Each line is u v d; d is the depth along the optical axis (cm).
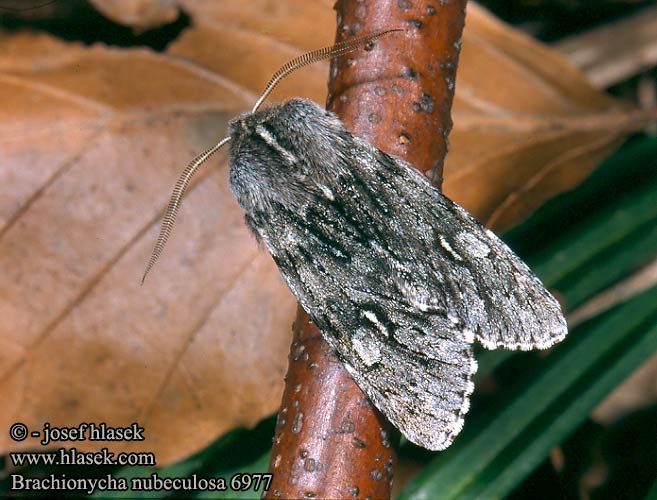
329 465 12
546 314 12
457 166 14
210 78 14
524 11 17
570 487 15
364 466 12
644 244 14
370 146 12
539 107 15
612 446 15
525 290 12
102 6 15
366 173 12
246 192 13
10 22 15
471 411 15
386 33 12
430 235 12
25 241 14
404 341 12
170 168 14
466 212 13
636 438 15
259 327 14
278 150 13
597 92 15
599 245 14
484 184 14
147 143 14
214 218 14
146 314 14
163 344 14
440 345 12
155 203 14
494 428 14
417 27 12
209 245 14
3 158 14
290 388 12
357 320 12
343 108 12
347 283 12
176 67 14
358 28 12
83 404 14
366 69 12
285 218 13
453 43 13
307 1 15
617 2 16
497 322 12
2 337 14
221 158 14
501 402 14
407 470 15
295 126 13
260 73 14
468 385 12
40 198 14
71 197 14
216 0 15
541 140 15
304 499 12
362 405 12
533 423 14
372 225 12
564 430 14
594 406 14
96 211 14
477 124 15
